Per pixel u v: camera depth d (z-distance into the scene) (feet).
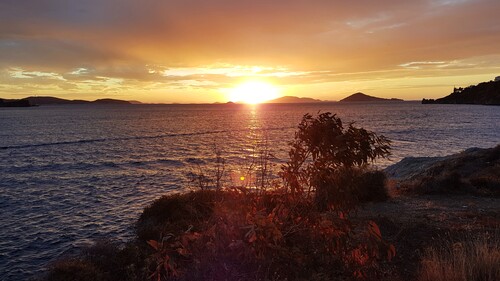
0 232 55.62
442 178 52.03
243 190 15.76
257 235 13.23
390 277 19.25
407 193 50.62
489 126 276.00
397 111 607.37
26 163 128.16
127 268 28.91
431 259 20.27
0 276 40.42
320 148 14.70
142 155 148.05
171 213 46.29
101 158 140.05
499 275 16.53
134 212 65.82
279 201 15.74
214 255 14.15
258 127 307.17
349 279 15.38
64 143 191.62
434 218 35.86
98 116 530.68
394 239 28.09
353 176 15.35
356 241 15.25
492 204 43.24
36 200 76.18
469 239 26.21
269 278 13.85
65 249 48.34
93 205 71.61
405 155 139.95
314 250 15.38
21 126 318.65
